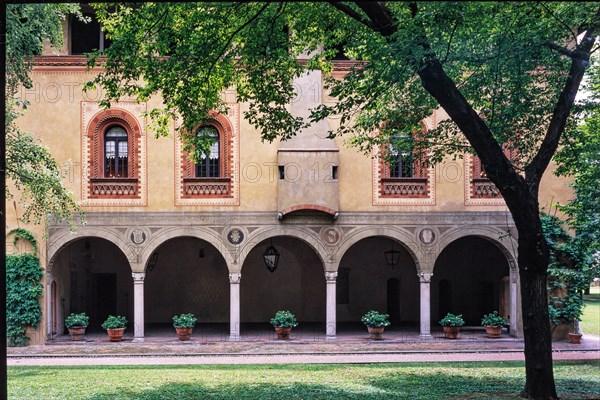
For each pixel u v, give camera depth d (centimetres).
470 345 2103
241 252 2256
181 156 2264
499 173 1084
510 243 2284
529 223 1098
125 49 1172
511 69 1202
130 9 1177
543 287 1117
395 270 2848
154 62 1216
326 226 2270
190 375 1498
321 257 2262
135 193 2252
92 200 2236
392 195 2289
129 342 2188
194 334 2386
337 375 1495
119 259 2781
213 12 1161
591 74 1474
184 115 1338
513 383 1345
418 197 2291
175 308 2803
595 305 4044
